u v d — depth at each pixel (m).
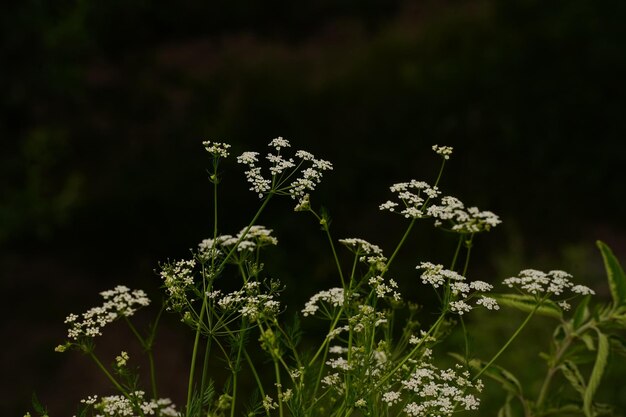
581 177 8.62
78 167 8.91
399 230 8.05
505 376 2.65
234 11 13.69
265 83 10.67
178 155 9.04
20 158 8.53
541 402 2.68
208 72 11.66
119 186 8.44
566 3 10.19
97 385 6.06
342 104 9.71
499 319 5.25
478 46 10.51
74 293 7.28
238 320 2.50
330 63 11.66
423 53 10.83
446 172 8.88
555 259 7.38
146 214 8.06
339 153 8.99
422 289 7.06
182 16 13.12
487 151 9.01
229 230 8.05
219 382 6.02
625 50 9.28
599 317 2.61
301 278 7.31
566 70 9.27
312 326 6.52
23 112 8.48
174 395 6.00
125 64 11.52
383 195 8.59
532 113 9.09
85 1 8.30
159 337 6.70
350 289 2.18
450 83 9.60
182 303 2.08
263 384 5.97
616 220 8.38
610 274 2.59
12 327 6.68
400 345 2.32
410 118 9.39
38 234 7.77
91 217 8.04
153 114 10.16
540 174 8.79
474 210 2.24
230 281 6.62
